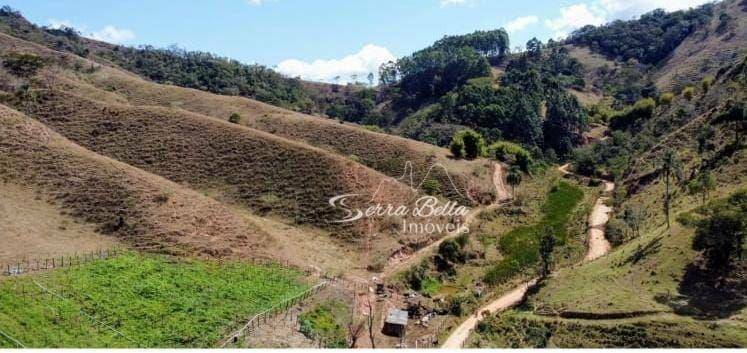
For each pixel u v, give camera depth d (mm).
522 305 69812
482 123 163125
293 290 66250
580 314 61750
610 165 135250
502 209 102688
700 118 111875
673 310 58656
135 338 50812
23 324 47594
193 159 100500
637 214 88188
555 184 123750
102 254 66125
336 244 82625
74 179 80062
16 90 118625
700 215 68938
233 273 67938
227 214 80875
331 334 58969
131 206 76000
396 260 80375
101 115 111062
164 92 151250
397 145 120062
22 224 67938
